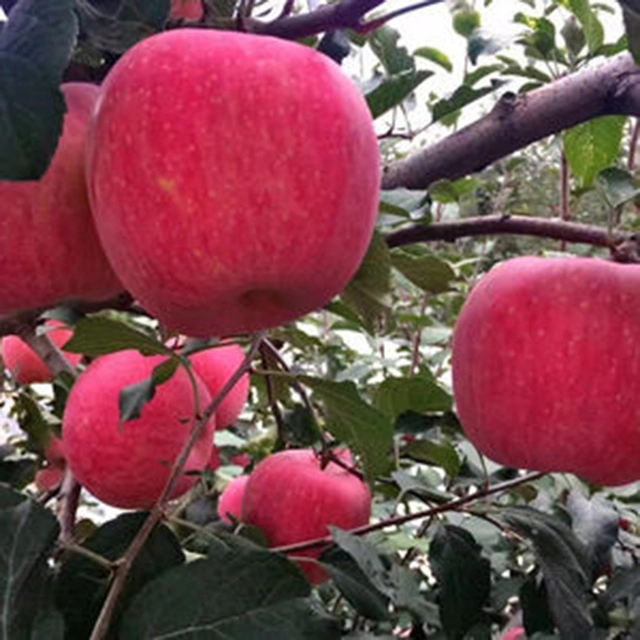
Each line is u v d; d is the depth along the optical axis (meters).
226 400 1.41
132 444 1.19
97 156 0.74
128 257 0.75
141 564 0.92
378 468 1.14
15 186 0.76
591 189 1.58
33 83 0.59
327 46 1.02
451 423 1.36
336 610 1.49
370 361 2.03
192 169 0.70
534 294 1.07
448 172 1.25
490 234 1.12
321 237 0.73
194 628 0.81
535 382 1.05
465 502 1.19
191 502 1.42
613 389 1.04
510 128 1.20
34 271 0.79
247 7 0.88
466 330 1.14
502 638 1.50
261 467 1.42
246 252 0.71
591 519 1.29
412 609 1.20
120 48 0.78
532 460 1.10
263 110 0.71
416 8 0.84
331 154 0.72
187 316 0.79
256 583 0.83
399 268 1.31
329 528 1.05
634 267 1.09
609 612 1.36
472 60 1.50
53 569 0.93
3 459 1.47
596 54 1.54
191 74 0.71
